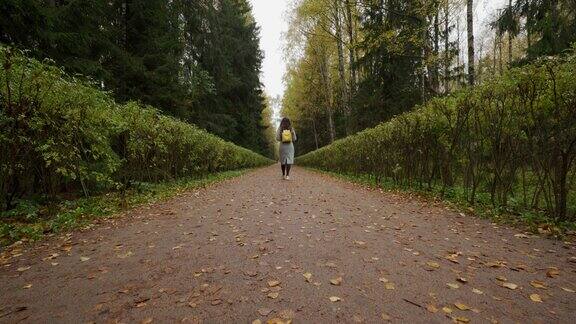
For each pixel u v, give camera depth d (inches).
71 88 191.5
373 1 669.3
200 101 983.6
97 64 426.9
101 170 241.4
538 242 136.8
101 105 219.3
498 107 185.5
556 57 152.3
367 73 804.0
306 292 90.7
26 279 103.7
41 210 195.2
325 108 1668.3
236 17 1325.0
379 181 383.2
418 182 301.7
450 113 233.1
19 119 162.6
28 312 81.7
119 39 592.1
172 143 347.3
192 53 941.8
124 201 240.7
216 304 84.4
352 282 97.5
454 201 229.5
